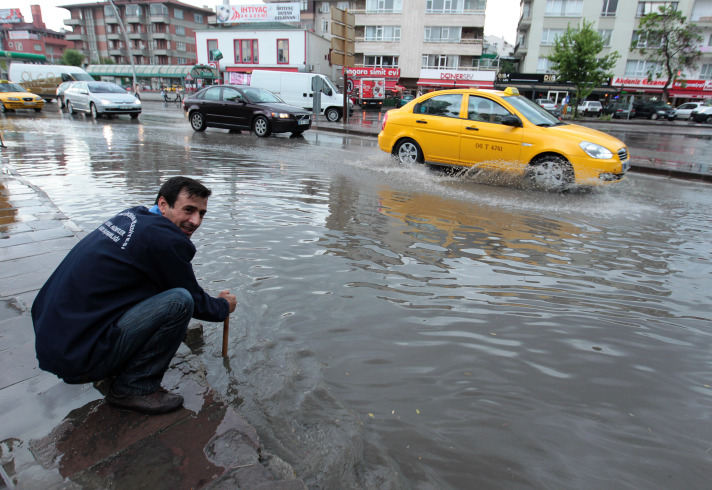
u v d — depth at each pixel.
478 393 2.44
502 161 7.96
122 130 14.88
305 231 4.96
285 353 2.72
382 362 2.68
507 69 58.81
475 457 2.01
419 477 1.88
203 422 2.02
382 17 47.12
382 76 47.03
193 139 13.06
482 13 45.09
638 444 2.12
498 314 3.30
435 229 5.23
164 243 1.90
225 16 51.00
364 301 3.41
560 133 7.49
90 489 1.64
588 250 4.74
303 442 2.03
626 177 9.77
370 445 2.04
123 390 2.03
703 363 2.80
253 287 3.56
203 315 2.23
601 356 2.83
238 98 14.44
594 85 34.78
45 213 5.10
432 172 8.89
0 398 2.12
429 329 3.06
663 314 3.40
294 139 14.20
